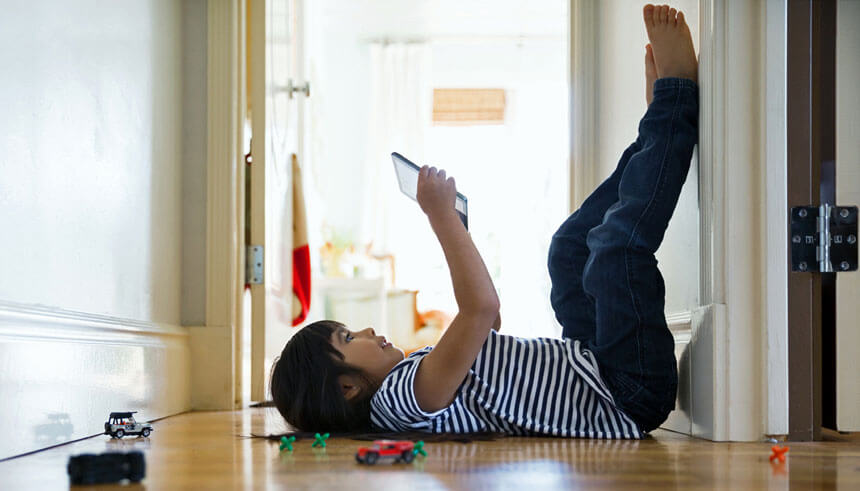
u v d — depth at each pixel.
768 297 1.65
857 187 2.06
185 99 2.68
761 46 1.68
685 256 1.86
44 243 1.56
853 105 2.07
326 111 7.38
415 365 1.56
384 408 1.58
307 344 1.63
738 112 1.67
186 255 2.66
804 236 1.66
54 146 1.61
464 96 7.59
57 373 1.54
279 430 1.85
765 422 1.62
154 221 2.33
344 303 5.36
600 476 1.10
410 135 7.34
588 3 2.85
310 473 1.12
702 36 1.72
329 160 7.36
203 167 2.67
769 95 1.67
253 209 2.79
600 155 2.79
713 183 1.67
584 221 1.94
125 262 2.06
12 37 1.42
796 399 1.63
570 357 1.65
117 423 1.69
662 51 1.78
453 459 1.26
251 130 2.80
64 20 1.66
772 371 1.63
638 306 1.65
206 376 2.62
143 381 2.10
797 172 1.67
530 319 7.43
